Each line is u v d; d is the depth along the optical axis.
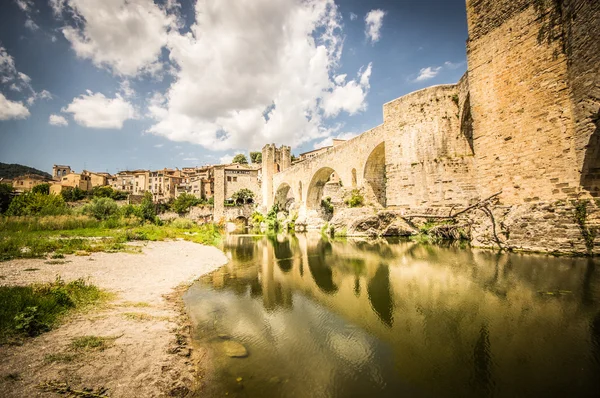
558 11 11.93
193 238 28.23
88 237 22.33
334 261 15.33
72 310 6.57
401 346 5.46
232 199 71.88
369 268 12.93
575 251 11.09
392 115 25.53
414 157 23.67
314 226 41.06
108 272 11.11
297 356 5.22
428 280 9.94
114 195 70.38
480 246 15.26
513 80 13.98
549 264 10.21
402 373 4.57
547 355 4.79
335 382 4.39
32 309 5.50
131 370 4.42
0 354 4.41
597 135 10.33
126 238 22.56
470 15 16.56
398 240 22.34
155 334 5.79
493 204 14.98
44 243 15.66
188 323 6.82
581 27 10.56
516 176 13.80
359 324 6.62
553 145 12.13
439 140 22.50
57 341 5.05
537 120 12.81
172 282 10.85
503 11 14.51
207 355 5.25
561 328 5.64
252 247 23.91
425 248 17.22
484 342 5.36
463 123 21.66
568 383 4.07
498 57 14.79
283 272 13.19
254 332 6.36
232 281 11.48
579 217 11.05
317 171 43.06
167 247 20.66
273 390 4.19
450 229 20.39
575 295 7.17
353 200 30.64
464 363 4.75
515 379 4.23
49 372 4.10
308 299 8.84
